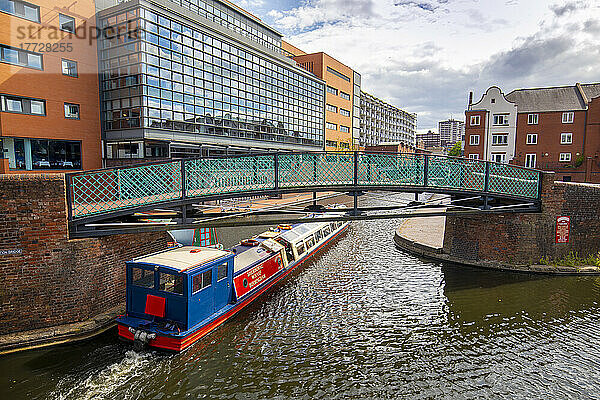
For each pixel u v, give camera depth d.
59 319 8.59
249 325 9.91
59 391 7.00
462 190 12.68
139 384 7.30
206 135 24.28
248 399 7.02
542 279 13.37
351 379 7.70
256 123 29.17
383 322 10.24
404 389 7.42
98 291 9.20
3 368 7.54
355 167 11.60
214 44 24.62
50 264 8.40
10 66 18.11
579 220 14.33
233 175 10.45
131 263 8.86
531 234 14.05
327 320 10.32
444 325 10.11
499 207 13.45
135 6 19.81
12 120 18.27
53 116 19.84
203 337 9.05
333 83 44.44
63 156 20.55
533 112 38.81
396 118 91.25
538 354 8.73
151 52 20.45
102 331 8.84
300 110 35.84
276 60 31.45
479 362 8.40
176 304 8.55
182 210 9.96
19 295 8.18
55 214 8.38
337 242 19.97
